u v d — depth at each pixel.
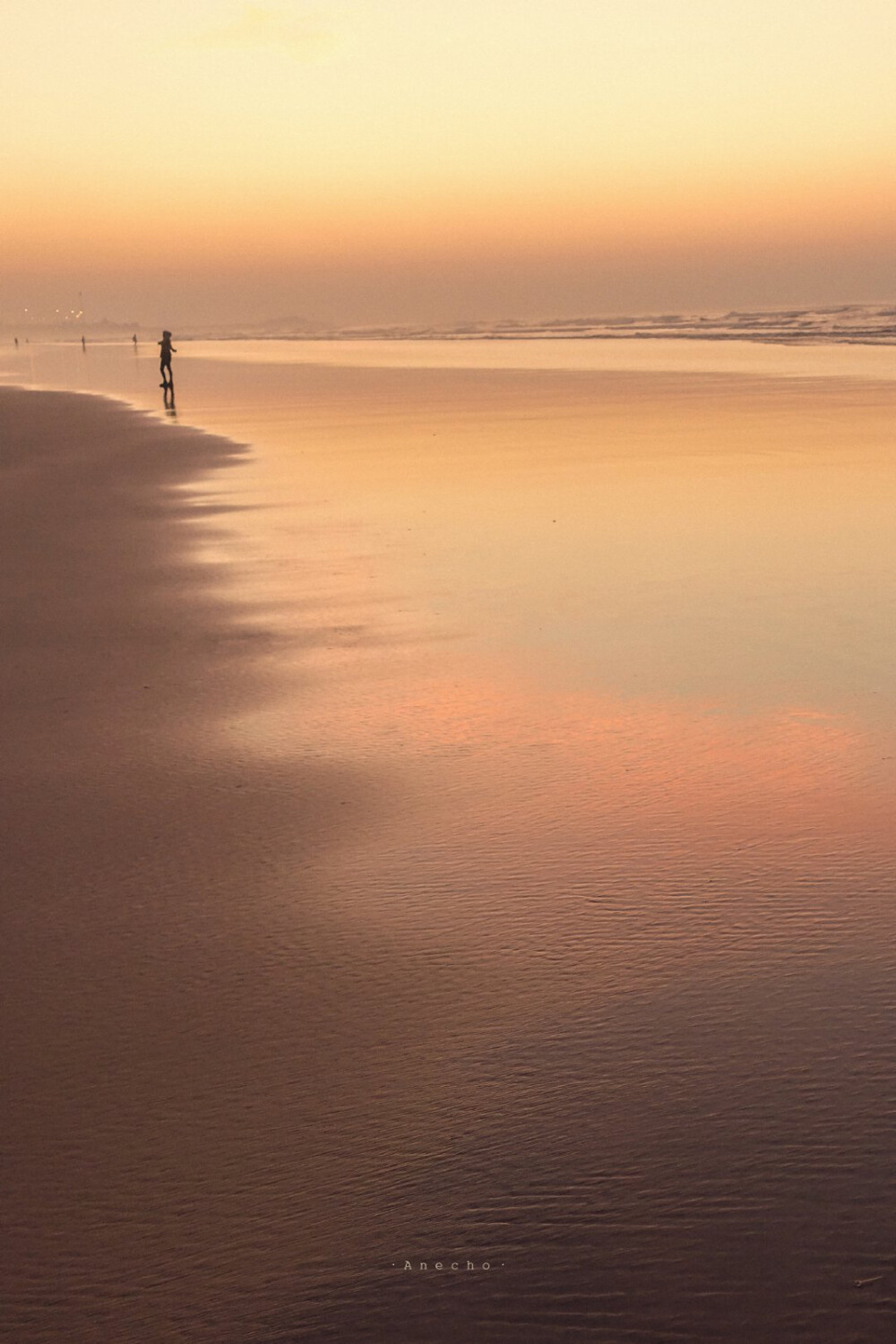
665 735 7.12
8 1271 3.21
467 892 5.25
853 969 4.44
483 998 4.41
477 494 16.78
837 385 35.59
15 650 9.43
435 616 10.11
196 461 21.20
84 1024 4.38
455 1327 2.92
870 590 10.46
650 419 27.17
